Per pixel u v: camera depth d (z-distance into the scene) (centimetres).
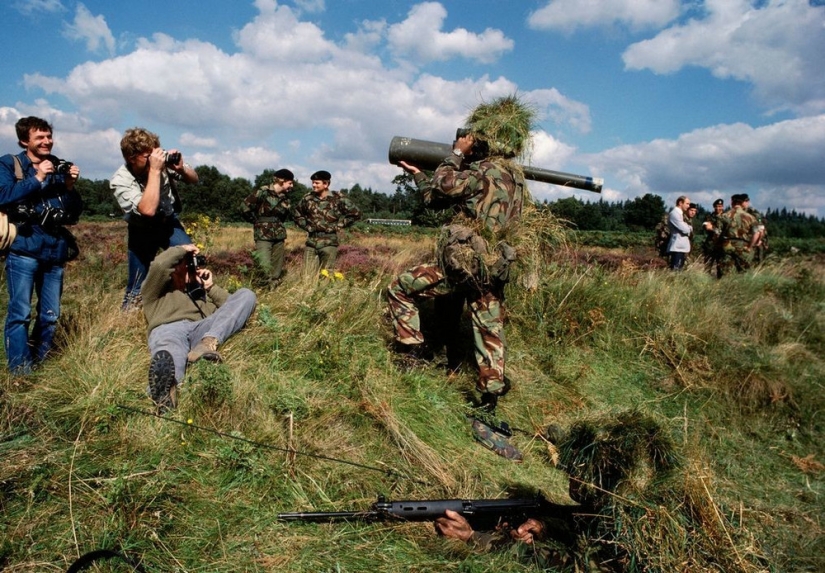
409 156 456
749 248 1030
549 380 509
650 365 577
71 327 415
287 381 373
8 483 262
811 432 519
